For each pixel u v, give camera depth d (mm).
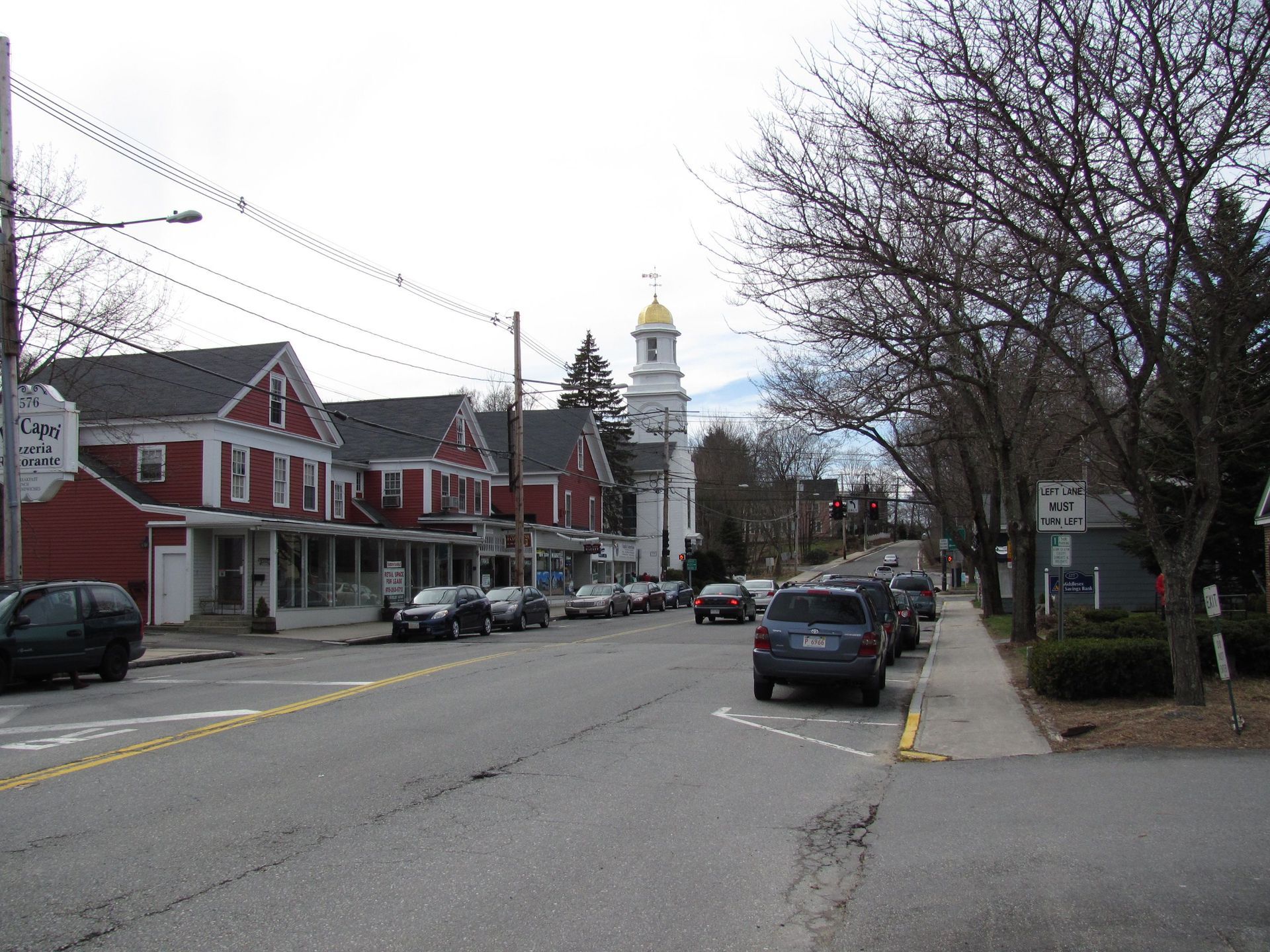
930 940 5348
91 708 13680
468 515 44219
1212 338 11055
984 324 12156
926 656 22281
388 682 16453
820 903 5969
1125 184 11719
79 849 6938
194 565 29500
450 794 8648
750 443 87500
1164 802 7988
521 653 22688
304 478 36156
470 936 5391
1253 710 11320
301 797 8477
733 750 10914
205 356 33938
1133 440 11320
